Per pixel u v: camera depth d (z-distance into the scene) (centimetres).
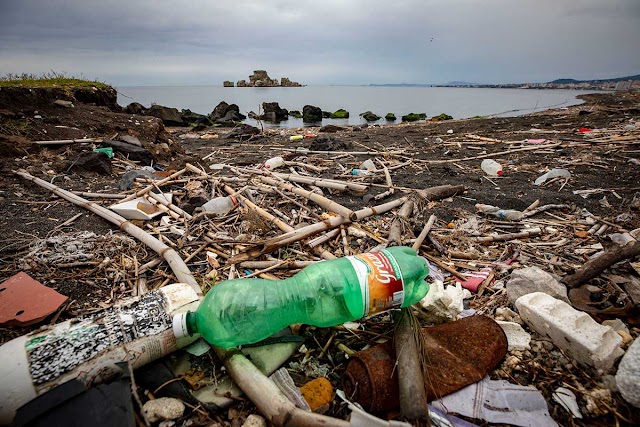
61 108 783
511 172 645
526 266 304
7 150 553
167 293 200
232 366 180
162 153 738
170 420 165
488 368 185
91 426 132
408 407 152
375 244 349
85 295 254
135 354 173
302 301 201
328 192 516
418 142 1007
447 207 455
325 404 174
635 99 2306
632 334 210
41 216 380
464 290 266
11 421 145
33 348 157
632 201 448
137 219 386
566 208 439
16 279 249
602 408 169
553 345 204
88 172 548
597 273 255
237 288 195
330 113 2933
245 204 429
